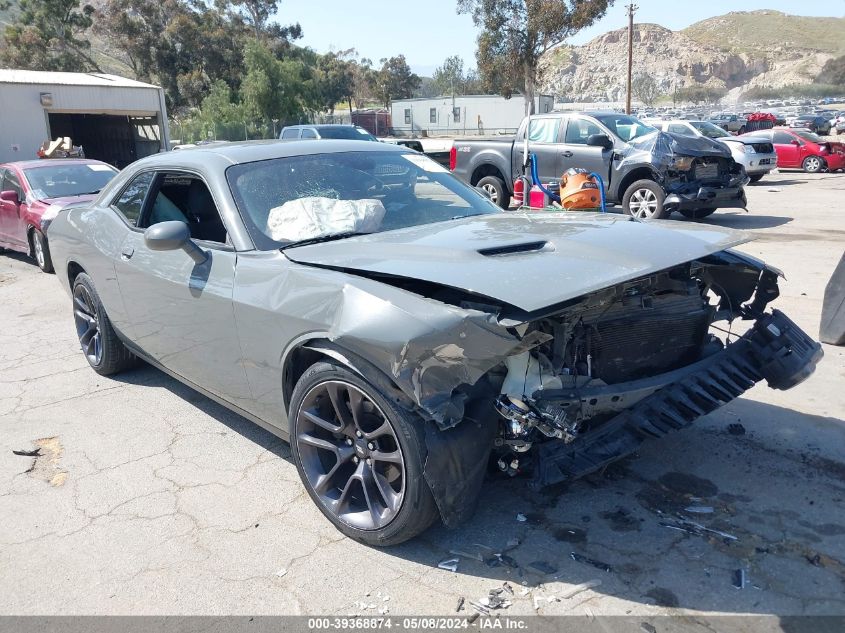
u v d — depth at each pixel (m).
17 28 52.94
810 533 2.92
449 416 2.51
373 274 2.80
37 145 22.92
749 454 3.61
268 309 3.05
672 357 3.30
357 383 2.74
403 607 2.57
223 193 3.54
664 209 10.71
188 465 3.77
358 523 2.93
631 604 2.52
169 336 3.90
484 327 2.44
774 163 18.52
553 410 2.62
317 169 3.85
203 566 2.88
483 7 34.38
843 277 5.11
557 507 3.18
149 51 53.19
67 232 5.04
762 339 3.30
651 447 3.71
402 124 67.62
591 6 32.53
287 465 3.73
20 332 6.56
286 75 44.97
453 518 2.63
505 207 12.89
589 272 2.67
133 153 27.92
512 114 61.78
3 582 2.84
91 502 3.43
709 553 2.80
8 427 4.34
